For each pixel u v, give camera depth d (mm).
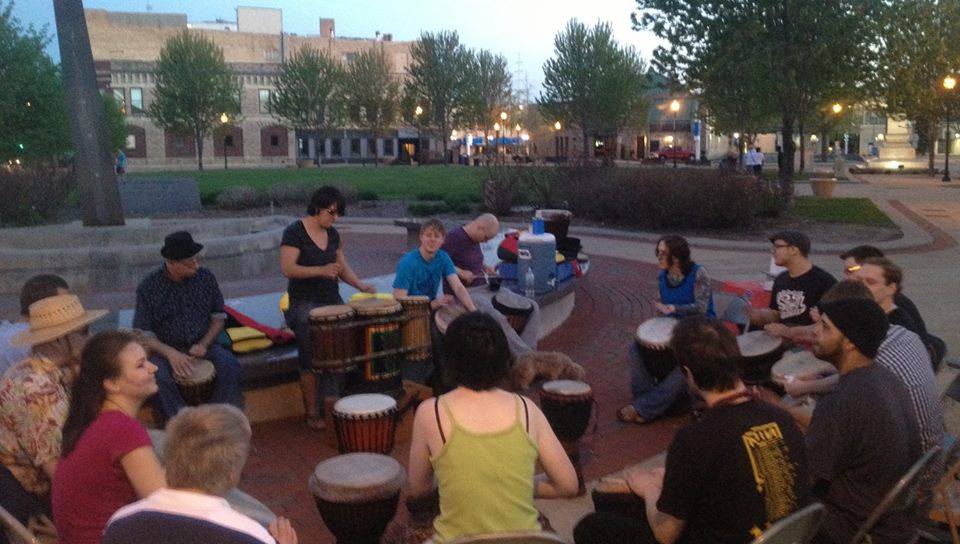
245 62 82188
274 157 77062
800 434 3080
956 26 37469
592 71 58625
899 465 3387
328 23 96062
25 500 3572
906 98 38594
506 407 3174
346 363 5617
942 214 22984
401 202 27078
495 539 2553
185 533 2381
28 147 31109
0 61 30484
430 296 6609
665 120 71562
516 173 23719
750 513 2934
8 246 11766
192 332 5520
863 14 22906
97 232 12148
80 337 3992
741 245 16719
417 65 72375
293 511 4852
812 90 23547
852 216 21438
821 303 3988
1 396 3496
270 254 12305
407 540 3289
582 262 11477
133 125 70938
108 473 3027
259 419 6277
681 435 3027
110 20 80375
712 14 23547
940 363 5090
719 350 3059
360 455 4168
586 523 3514
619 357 8203
